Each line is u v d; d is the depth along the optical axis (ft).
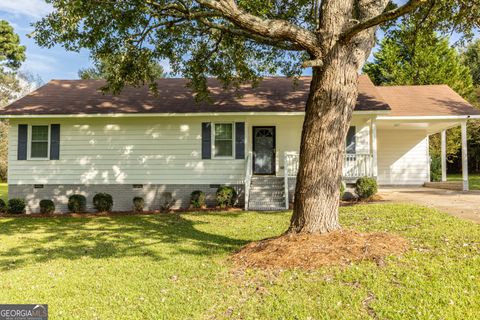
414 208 31.65
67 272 18.49
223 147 45.60
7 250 23.89
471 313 11.85
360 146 46.75
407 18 29.01
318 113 19.01
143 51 28.68
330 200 19.29
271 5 27.40
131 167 45.50
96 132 45.55
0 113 43.47
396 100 53.62
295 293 14.07
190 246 23.54
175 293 14.88
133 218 37.91
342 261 16.42
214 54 32.60
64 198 45.03
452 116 47.11
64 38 23.98
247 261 18.13
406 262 16.14
